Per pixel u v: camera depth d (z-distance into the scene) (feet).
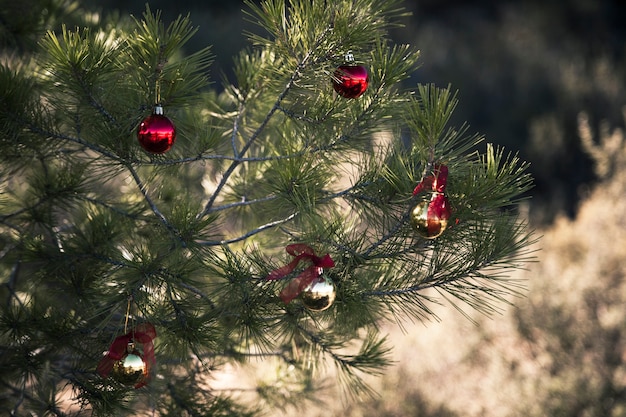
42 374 7.65
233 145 7.66
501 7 39.45
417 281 7.36
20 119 7.38
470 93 31.40
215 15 27.09
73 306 7.77
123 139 7.31
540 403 13.10
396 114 7.55
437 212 7.06
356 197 7.46
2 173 7.97
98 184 8.41
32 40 8.68
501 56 33.63
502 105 31.09
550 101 30.53
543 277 15.57
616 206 18.15
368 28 7.27
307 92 7.44
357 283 7.36
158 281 7.27
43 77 7.94
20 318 7.70
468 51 34.58
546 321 14.57
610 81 31.32
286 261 7.40
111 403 7.45
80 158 7.92
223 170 8.55
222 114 8.26
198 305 7.40
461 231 7.27
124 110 7.27
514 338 14.78
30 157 7.82
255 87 8.08
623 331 14.06
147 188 8.16
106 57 7.16
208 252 7.41
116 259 7.63
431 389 14.11
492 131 30.09
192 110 7.84
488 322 15.01
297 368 8.55
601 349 14.07
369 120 7.53
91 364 7.66
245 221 8.49
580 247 17.92
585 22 37.81
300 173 7.31
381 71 7.39
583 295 15.01
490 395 13.56
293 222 7.74
